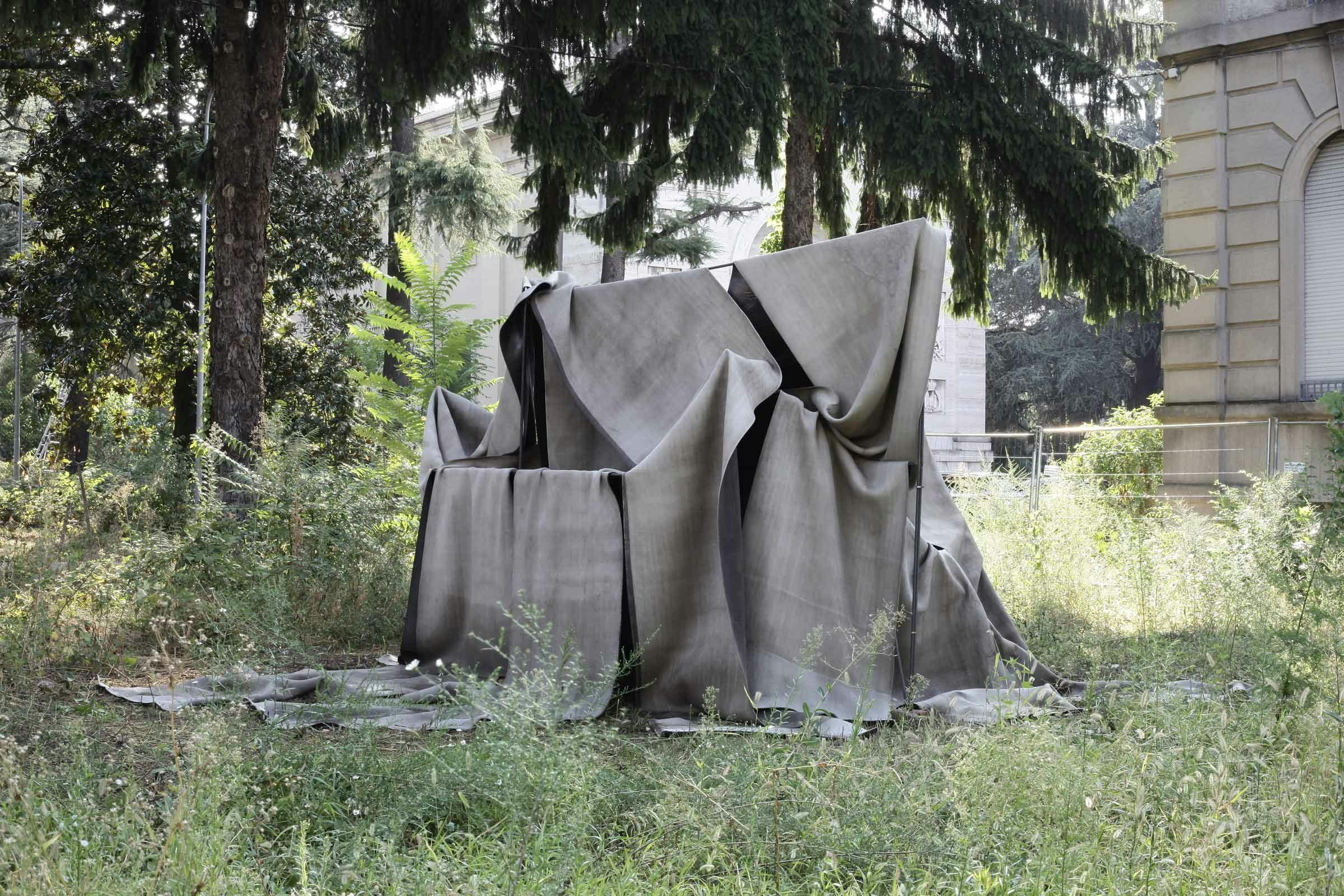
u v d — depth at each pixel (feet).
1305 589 17.33
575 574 18.65
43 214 55.26
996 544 36.19
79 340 55.47
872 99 41.37
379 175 77.05
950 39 42.75
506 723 11.05
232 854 8.71
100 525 33.99
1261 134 52.54
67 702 16.63
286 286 57.41
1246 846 9.96
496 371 111.14
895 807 10.78
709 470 18.04
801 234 44.55
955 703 17.81
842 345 19.02
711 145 38.09
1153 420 59.47
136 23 42.68
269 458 28.55
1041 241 45.01
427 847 10.08
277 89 35.32
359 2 37.58
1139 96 44.14
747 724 16.93
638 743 15.05
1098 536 38.40
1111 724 14.48
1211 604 24.76
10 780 8.65
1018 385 137.18
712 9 37.14
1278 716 13.34
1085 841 10.03
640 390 20.17
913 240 18.47
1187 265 54.54
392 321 48.01
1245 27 52.39
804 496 18.38
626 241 47.24
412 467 36.70
